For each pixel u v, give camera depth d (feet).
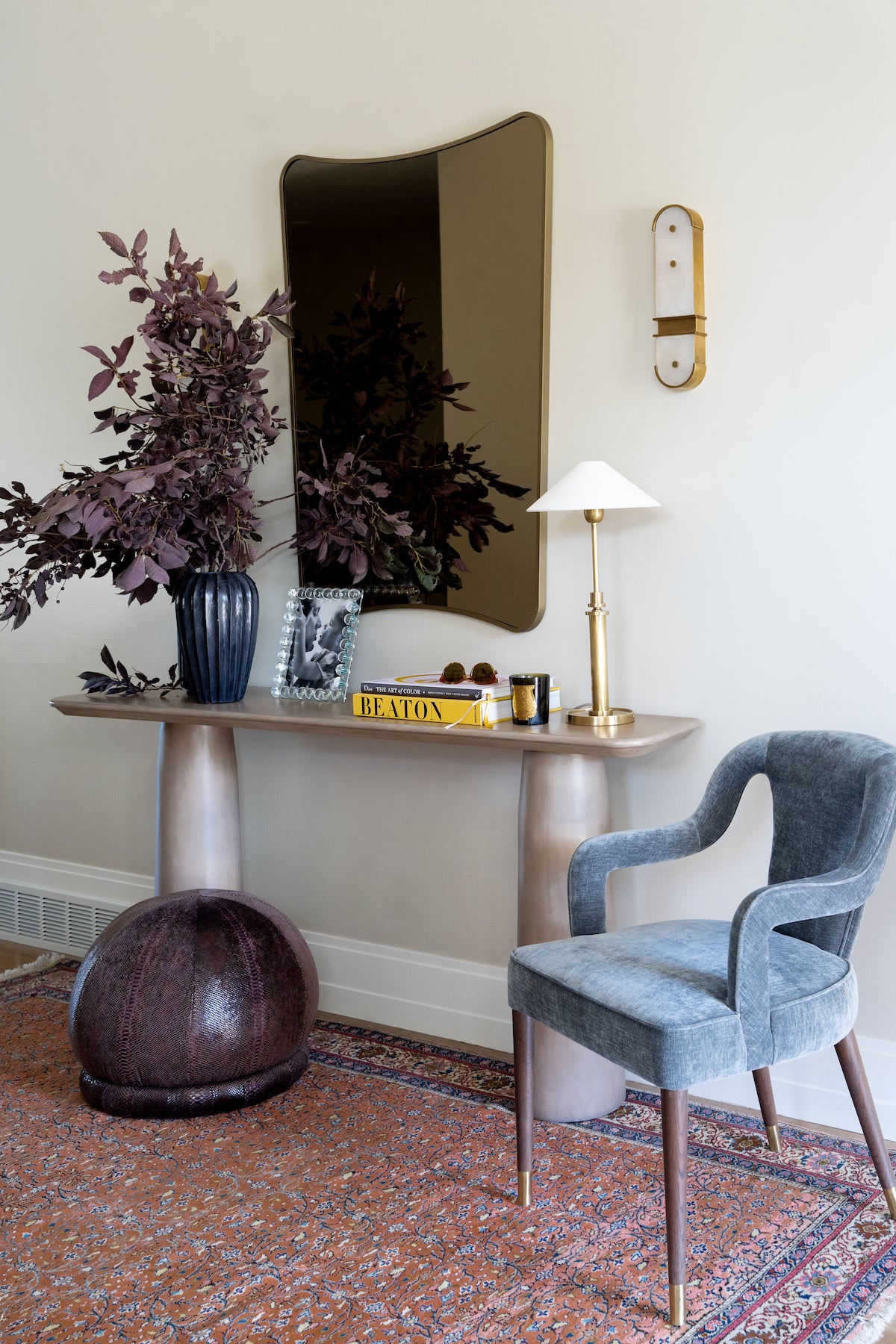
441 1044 9.59
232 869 9.98
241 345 9.06
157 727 11.57
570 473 7.96
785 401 7.84
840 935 6.72
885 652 7.64
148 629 11.49
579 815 8.07
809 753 7.02
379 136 9.48
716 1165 7.43
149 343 8.71
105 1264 6.51
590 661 8.20
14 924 12.78
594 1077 8.08
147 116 10.78
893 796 6.29
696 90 8.00
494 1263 6.44
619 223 8.39
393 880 10.09
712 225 8.01
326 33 9.66
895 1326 5.89
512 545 9.02
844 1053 6.64
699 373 8.00
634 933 7.10
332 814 10.39
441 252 9.15
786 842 7.12
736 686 8.22
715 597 8.25
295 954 8.58
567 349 8.69
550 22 8.56
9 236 11.84
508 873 9.43
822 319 7.66
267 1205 7.06
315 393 9.95
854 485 7.64
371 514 9.41
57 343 11.65
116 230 11.14
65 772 12.32
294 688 9.83
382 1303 6.12
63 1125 8.14
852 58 7.43
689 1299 6.08
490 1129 8.00
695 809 8.45
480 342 9.02
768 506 7.98
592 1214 6.89
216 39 10.28
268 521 10.44
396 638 9.82
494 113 8.89
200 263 9.30
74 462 11.71
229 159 10.34
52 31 11.30
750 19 7.75
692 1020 5.80
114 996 8.16
